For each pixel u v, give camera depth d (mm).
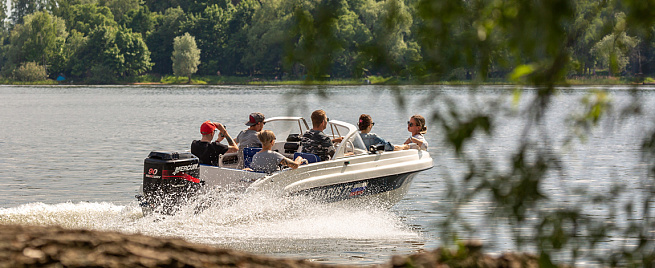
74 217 17031
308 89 3830
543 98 3639
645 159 4152
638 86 3938
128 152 37594
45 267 5973
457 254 4488
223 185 16766
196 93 157250
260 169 16828
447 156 31609
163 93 159250
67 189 24078
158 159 15477
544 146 3895
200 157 18141
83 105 102688
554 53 3498
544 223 4328
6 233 6641
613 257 4543
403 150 19953
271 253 14375
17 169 29719
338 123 19547
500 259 7230
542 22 3453
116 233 6973
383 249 14945
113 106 98500
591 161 30812
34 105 103625
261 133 16922
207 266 6531
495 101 3682
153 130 54562
